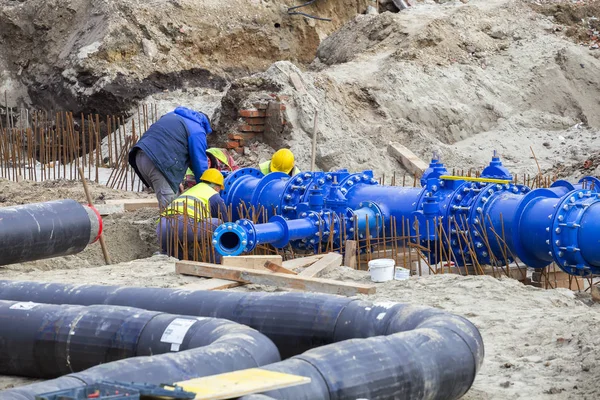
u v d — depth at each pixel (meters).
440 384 6.66
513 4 30.22
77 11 30.30
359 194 14.16
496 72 27.05
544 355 8.27
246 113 22.06
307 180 14.94
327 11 33.84
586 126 25.59
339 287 10.65
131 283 11.38
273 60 32.22
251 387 5.38
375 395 6.23
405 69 25.77
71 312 7.91
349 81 24.84
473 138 24.86
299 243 14.21
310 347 7.94
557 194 13.21
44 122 27.78
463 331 7.13
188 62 29.86
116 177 21.67
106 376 5.94
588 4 30.59
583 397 7.25
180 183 16.69
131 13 29.31
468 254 12.77
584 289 13.24
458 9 29.28
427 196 13.12
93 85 27.98
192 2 30.62
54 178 22.12
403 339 6.73
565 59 27.30
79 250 12.69
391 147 22.27
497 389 7.51
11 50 30.48
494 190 12.84
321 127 22.06
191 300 8.57
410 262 12.72
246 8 31.88
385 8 35.75
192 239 13.91
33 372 8.03
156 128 16.02
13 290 9.19
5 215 11.68
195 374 6.18
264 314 8.18
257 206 15.23
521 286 10.88
